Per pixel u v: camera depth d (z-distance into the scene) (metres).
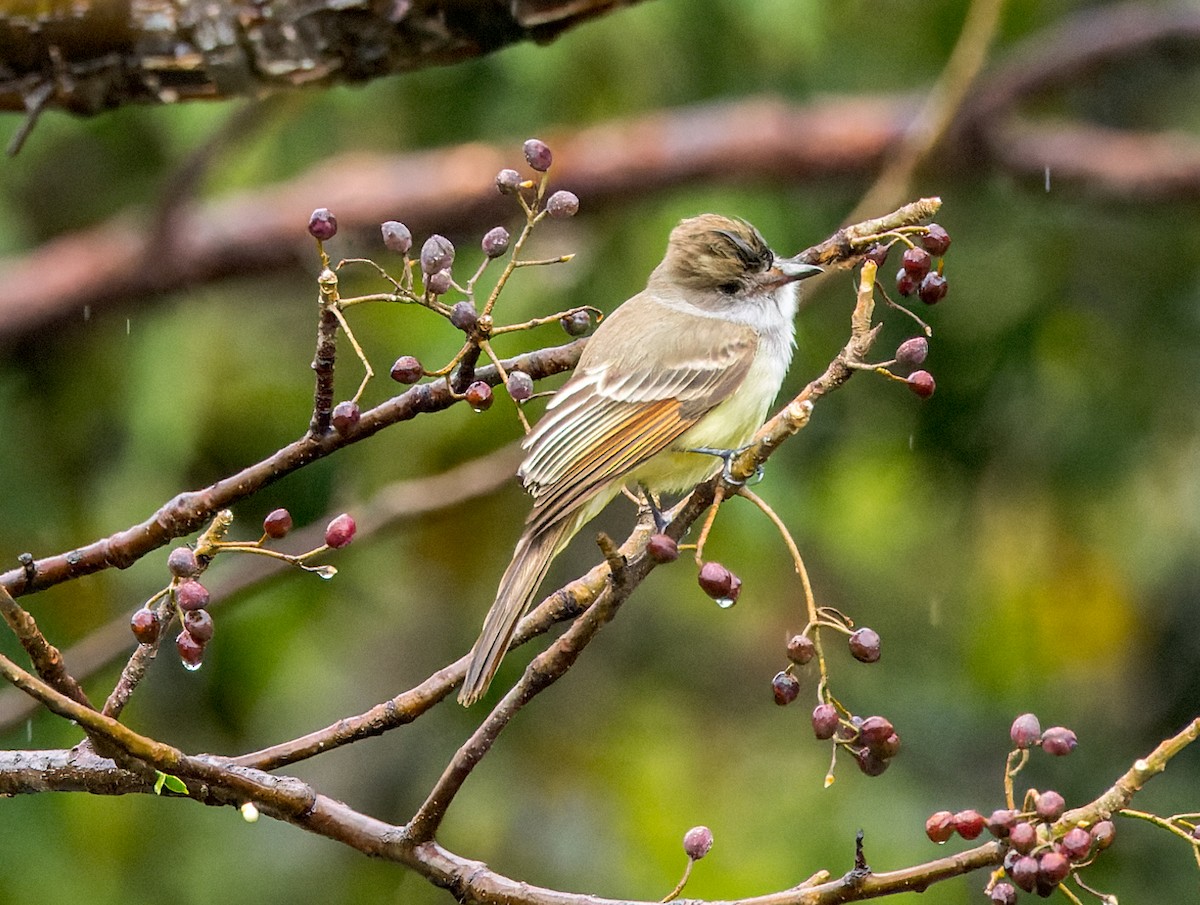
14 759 5.61
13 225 12.85
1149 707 13.21
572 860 12.22
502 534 12.73
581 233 12.75
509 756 12.84
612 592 5.15
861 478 12.87
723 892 11.57
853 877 5.11
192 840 11.91
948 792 12.54
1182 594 13.34
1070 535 12.64
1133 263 13.02
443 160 12.43
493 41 6.90
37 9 6.65
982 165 13.01
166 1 6.71
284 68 6.91
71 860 11.20
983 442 12.71
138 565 11.35
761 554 12.34
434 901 12.28
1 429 11.91
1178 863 11.96
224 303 12.42
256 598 11.68
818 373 12.59
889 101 12.99
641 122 12.64
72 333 12.35
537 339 11.79
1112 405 12.59
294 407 12.10
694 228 8.59
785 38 11.95
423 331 11.78
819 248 5.80
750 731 13.10
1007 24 13.51
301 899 12.13
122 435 12.29
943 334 12.70
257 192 12.88
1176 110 15.39
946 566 13.05
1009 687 12.88
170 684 11.81
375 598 12.59
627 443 7.67
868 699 13.08
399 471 11.87
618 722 13.01
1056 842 4.89
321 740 5.65
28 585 5.86
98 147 13.10
